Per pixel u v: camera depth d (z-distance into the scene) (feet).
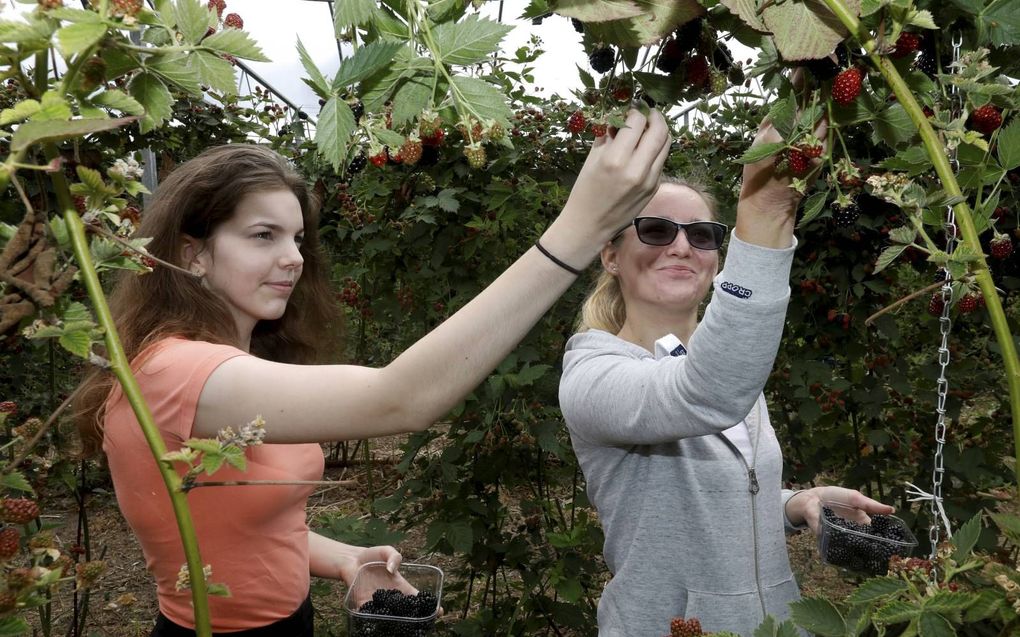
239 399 3.58
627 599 5.39
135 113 2.31
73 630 10.63
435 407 3.19
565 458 11.33
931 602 2.56
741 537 5.26
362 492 18.04
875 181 2.65
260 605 4.95
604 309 6.20
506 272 3.09
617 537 5.55
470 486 10.98
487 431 10.38
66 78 2.13
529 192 11.30
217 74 2.45
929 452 10.80
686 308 5.61
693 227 5.42
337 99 2.57
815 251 10.56
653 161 2.98
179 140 12.28
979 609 2.55
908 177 2.89
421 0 2.70
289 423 3.42
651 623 5.30
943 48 3.06
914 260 10.21
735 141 12.05
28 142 1.96
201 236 4.96
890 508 5.44
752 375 3.78
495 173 11.15
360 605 5.53
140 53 2.36
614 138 2.99
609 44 2.63
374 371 3.32
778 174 3.36
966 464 10.19
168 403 3.86
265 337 6.98
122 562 14.64
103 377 4.75
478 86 2.64
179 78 2.43
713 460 5.29
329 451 21.35
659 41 2.59
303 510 5.50
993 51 3.07
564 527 10.82
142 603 13.02
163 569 4.89
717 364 3.78
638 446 5.37
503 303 3.06
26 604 2.43
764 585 5.32
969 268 2.63
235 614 4.90
